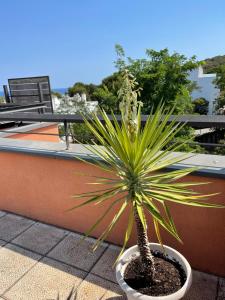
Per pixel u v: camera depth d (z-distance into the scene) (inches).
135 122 50.6
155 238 78.3
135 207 50.6
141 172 51.8
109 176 78.4
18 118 88.4
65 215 95.9
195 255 72.4
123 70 51.2
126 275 58.2
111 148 54.1
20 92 227.9
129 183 51.8
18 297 68.3
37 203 102.0
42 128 163.6
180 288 53.7
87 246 87.4
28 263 80.7
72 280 73.0
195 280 69.6
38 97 218.7
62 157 83.5
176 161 55.4
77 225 94.3
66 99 352.5
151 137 49.6
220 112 403.5
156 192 50.0
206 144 62.3
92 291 68.9
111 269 76.4
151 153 50.9
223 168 62.2
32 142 102.3
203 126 56.4
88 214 89.7
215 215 65.9
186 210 69.6
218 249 68.3
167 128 50.7
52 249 86.9
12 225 102.2
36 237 93.9
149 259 54.9
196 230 70.0
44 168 93.9
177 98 265.1
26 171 99.5
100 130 53.0
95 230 90.2
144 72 275.6
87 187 85.3
